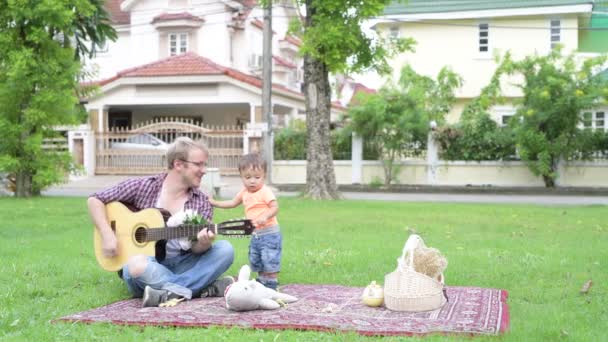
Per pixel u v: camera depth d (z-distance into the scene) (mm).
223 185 22000
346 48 18828
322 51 18953
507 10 30078
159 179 6379
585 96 24453
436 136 27234
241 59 36625
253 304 5516
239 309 5520
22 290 6426
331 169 19766
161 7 35844
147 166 29344
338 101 46781
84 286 6770
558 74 25203
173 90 31969
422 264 5887
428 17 31125
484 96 26703
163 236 5992
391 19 30812
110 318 5223
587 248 9648
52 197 20156
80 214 14508
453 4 31266
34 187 20656
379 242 10219
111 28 22406
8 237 10781
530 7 29859
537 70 25938
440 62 31594
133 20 36094
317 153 19609
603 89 24578
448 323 5059
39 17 19188
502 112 30703
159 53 35656
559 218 14352
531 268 7855
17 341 4609
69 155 21094
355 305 5797
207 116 35781
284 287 6730
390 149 27109
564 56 26781
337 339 4613
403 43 20375
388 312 5500
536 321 5258
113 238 5949
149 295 5699
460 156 27297
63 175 21219
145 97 32125
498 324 5027
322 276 7438
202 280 6172
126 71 32125
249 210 6664
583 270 7750
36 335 4742
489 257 8727
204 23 35250
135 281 6074
